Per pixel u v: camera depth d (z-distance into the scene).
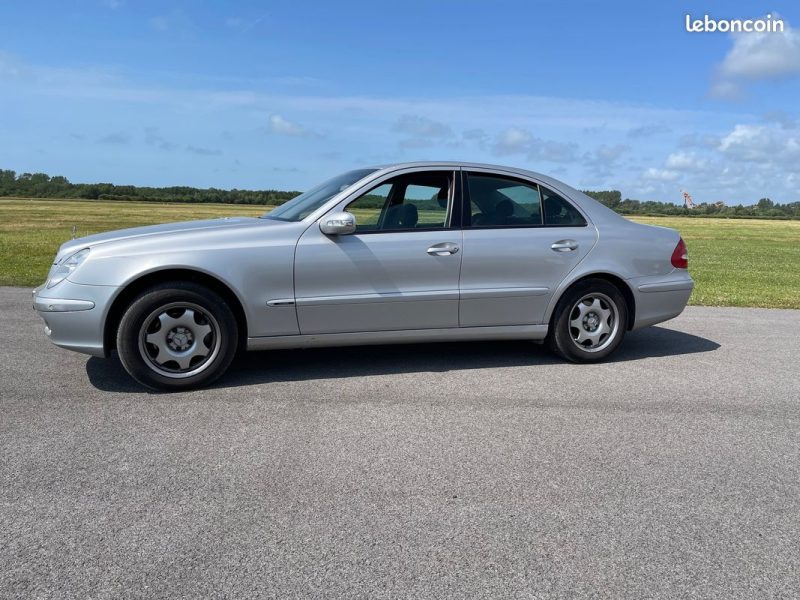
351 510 2.79
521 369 5.25
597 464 3.34
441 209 5.02
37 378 4.72
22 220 39.53
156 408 4.10
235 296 4.56
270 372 5.00
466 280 5.00
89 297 4.27
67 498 2.86
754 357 5.87
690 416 4.14
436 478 3.13
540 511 2.82
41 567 2.33
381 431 3.76
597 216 5.48
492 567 2.38
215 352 4.50
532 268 5.16
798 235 52.66
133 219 43.75
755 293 11.33
